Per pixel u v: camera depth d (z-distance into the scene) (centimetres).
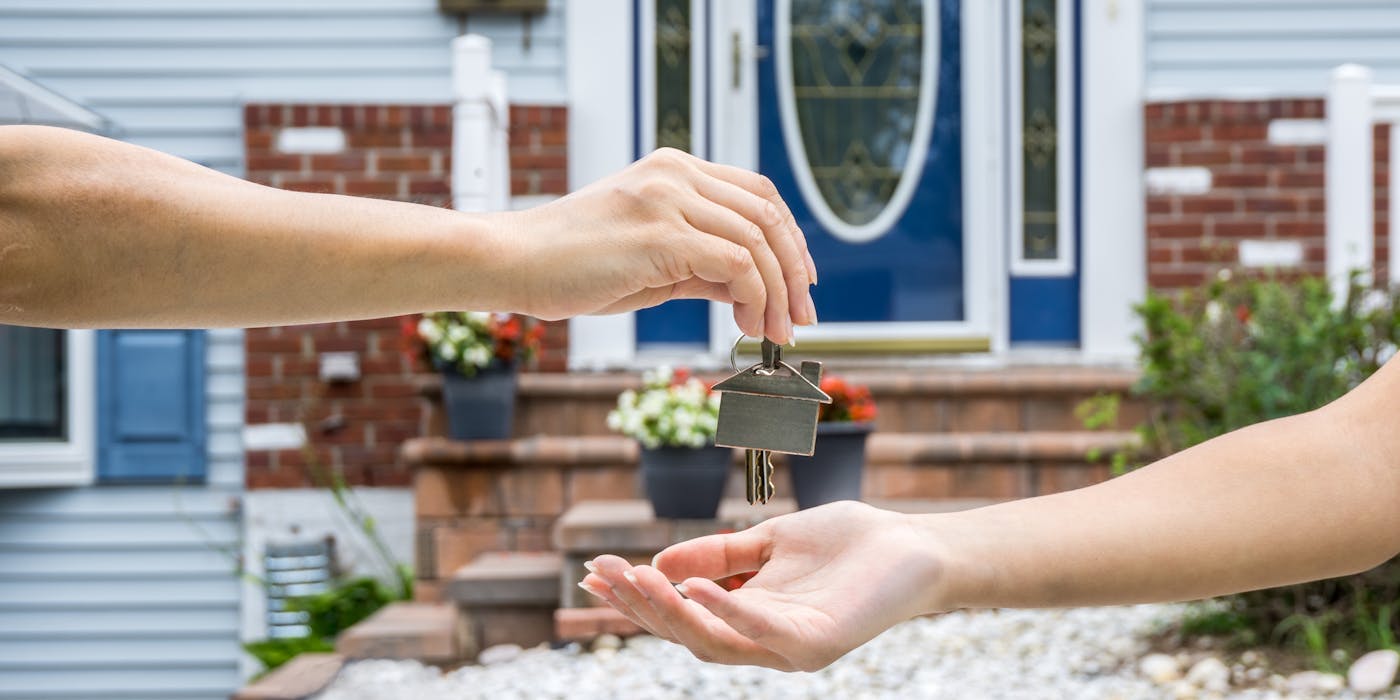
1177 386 457
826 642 125
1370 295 471
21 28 595
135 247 124
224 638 593
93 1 595
